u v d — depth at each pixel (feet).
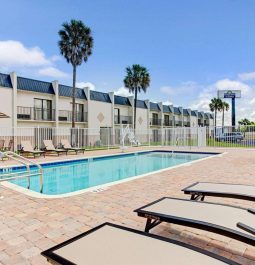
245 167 32.94
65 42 82.12
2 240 11.32
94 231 8.18
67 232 12.12
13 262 9.53
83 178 35.78
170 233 12.08
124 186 21.88
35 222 13.39
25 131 70.33
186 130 73.82
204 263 6.39
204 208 10.65
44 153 50.62
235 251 10.44
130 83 111.55
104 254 6.82
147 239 7.62
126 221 13.55
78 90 92.89
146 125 124.36
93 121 95.71
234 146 68.80
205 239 11.48
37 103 80.53
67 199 17.78
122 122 111.04
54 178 35.04
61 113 86.94
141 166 46.73
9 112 70.33
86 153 58.23
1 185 22.25
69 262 6.47
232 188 14.11
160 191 20.12
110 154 55.36
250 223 9.14
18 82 74.43
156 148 71.10
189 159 54.90
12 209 15.55
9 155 24.26
